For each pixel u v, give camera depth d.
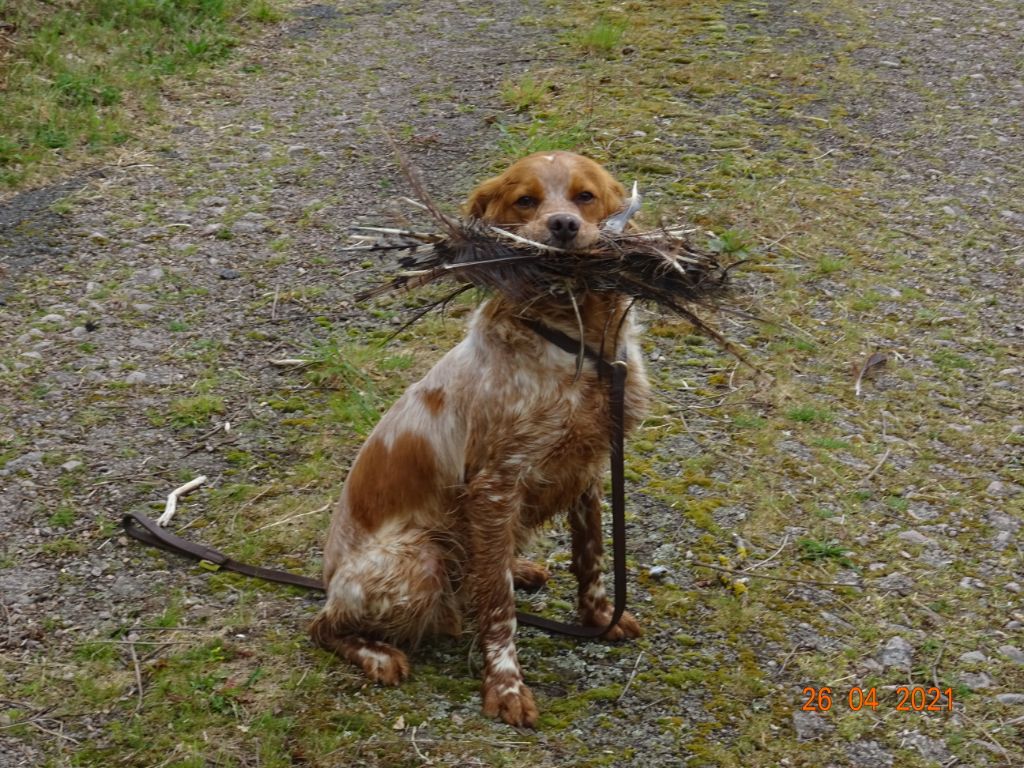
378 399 2.85
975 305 3.12
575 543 2.36
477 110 4.06
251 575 2.46
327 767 2.16
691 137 3.78
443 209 3.41
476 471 2.26
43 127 3.85
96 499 2.62
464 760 2.17
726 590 2.44
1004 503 2.61
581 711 2.25
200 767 2.15
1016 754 2.19
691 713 2.24
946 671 2.30
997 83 4.28
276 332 3.04
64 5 4.69
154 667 2.30
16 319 3.06
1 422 2.77
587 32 4.65
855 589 2.44
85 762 2.17
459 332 3.03
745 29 4.71
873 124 3.94
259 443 2.75
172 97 4.25
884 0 5.13
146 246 3.32
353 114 4.09
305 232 3.38
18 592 2.43
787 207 3.42
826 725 2.22
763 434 2.74
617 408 2.24
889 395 2.86
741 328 3.03
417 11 5.15
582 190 2.26
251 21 4.98
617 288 2.19
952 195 3.51
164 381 2.90
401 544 2.29
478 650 2.35
